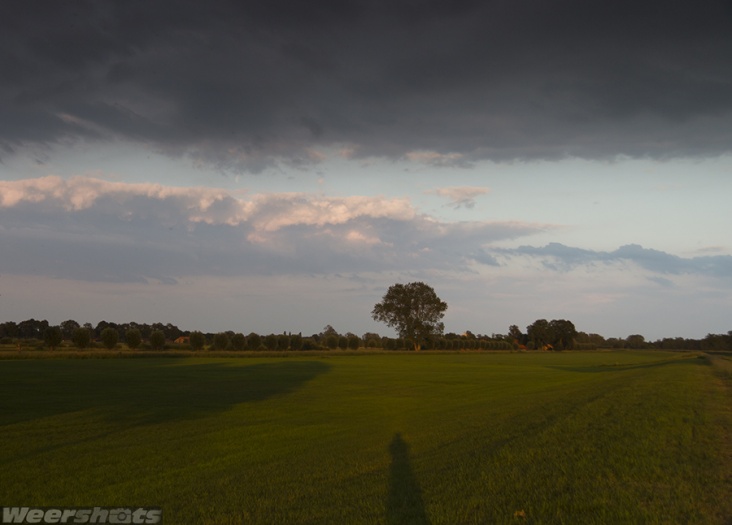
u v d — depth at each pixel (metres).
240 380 45.94
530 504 10.33
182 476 14.30
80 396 32.38
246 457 16.56
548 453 14.17
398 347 155.75
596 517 9.45
